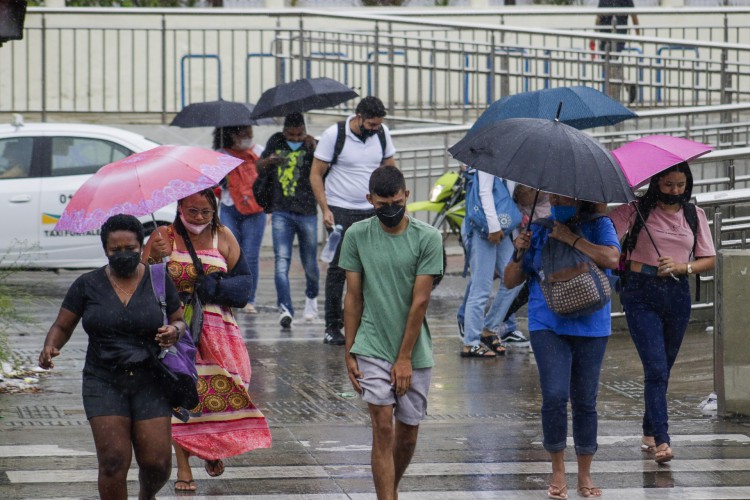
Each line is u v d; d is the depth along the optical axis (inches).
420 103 1579.7
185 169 539.8
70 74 1707.7
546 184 531.2
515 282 589.0
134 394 478.3
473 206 895.1
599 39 1501.0
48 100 1702.8
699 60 1507.1
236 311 1135.6
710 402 759.1
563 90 788.0
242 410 568.7
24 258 1197.7
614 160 552.7
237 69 1750.7
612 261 568.7
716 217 878.4
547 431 569.0
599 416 746.8
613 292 1023.0
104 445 470.3
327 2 2012.8
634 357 927.7
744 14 1798.7
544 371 572.1
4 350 809.5
